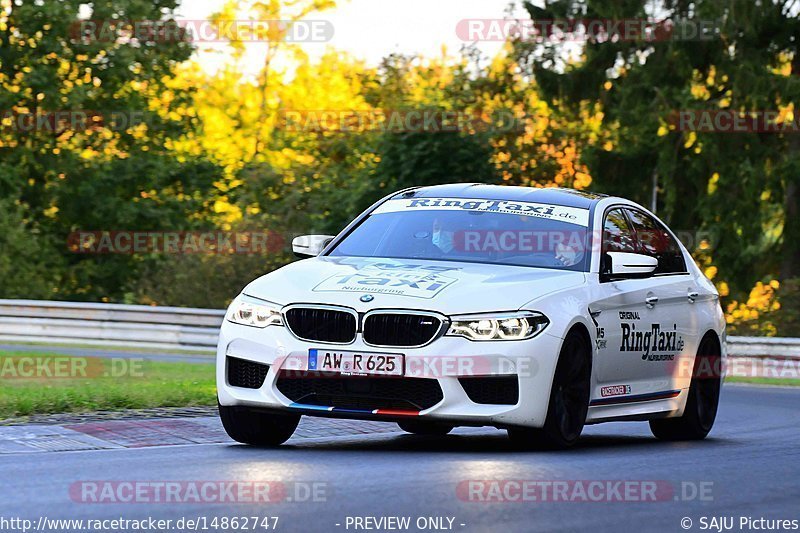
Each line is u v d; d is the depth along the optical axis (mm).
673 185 54000
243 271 43469
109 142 59406
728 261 54156
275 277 12141
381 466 10094
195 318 36000
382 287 11477
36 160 58344
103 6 57344
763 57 53031
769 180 52156
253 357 11625
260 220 46125
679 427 14609
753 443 14055
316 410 11320
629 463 10820
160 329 36344
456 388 11062
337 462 10422
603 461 10883
